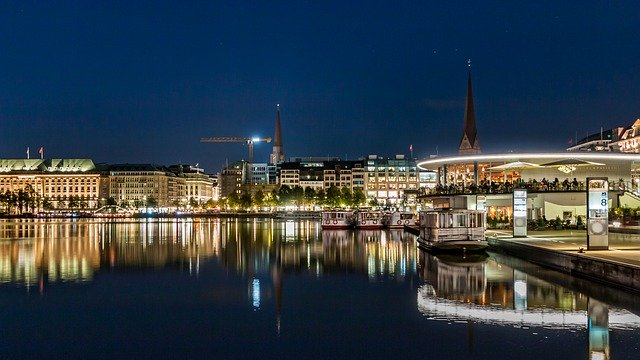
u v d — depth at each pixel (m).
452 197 117.75
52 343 35.16
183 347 34.28
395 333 36.66
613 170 116.44
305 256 79.19
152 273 62.34
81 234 132.25
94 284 55.00
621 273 45.56
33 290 51.69
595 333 35.56
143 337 36.38
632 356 31.36
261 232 140.50
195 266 68.44
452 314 41.19
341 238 115.56
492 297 46.38
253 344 34.81
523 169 122.19
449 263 68.62
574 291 48.00
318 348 33.91
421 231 90.75
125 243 103.50
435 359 31.69
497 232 95.06
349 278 58.03
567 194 106.62
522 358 31.39
